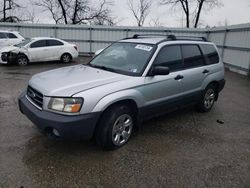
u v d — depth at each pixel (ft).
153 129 15.03
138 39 16.11
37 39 43.04
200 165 11.18
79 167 10.61
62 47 46.06
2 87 24.68
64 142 12.71
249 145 13.42
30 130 14.01
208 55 18.11
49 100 10.69
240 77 37.35
